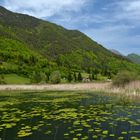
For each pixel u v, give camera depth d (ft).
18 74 475.31
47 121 73.15
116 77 190.80
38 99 136.26
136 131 59.72
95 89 206.08
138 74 190.60
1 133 60.03
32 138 55.67
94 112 87.51
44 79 401.90
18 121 73.87
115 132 59.47
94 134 57.67
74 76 492.54
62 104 112.16
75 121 72.43
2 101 126.93
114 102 115.75
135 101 117.70
